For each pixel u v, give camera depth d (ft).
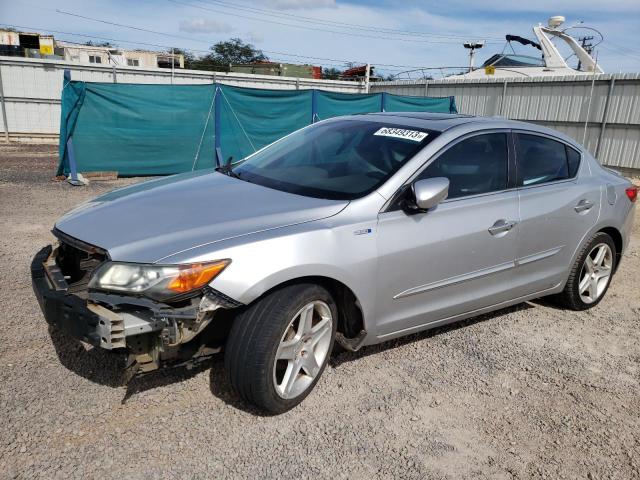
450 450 9.17
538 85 56.90
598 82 51.57
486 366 12.04
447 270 11.50
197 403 9.95
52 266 10.12
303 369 10.05
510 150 12.94
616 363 12.57
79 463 8.26
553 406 10.66
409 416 10.01
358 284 10.12
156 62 119.85
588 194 14.46
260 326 9.07
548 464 8.98
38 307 13.56
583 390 11.30
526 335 13.76
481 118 13.42
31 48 100.27
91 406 9.64
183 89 36.96
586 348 13.24
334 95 43.11
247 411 9.83
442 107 50.06
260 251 8.96
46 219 23.30
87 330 8.39
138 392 10.15
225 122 38.96
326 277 9.83
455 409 10.34
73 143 34.42
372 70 93.04
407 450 9.09
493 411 10.36
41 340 11.83
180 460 8.48
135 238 9.15
